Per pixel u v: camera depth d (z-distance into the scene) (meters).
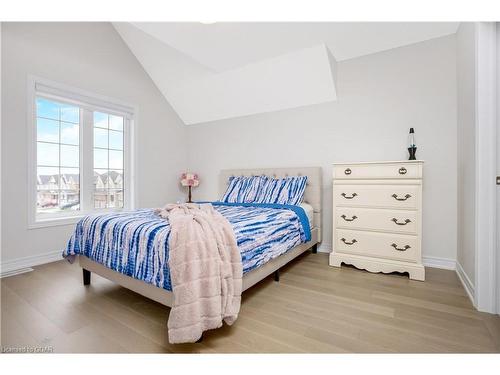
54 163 2.93
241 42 2.67
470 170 1.89
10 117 2.44
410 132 2.55
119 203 3.58
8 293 1.94
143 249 1.52
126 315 1.62
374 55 2.83
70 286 2.07
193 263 1.27
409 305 1.74
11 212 2.45
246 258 1.63
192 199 4.47
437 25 2.33
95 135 3.33
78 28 2.98
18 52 2.50
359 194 2.40
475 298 1.70
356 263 2.43
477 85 1.66
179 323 1.21
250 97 3.58
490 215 1.62
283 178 3.29
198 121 4.33
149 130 3.86
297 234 2.41
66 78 2.87
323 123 3.16
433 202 2.52
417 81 2.60
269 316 1.60
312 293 1.93
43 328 1.47
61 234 2.83
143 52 3.53
